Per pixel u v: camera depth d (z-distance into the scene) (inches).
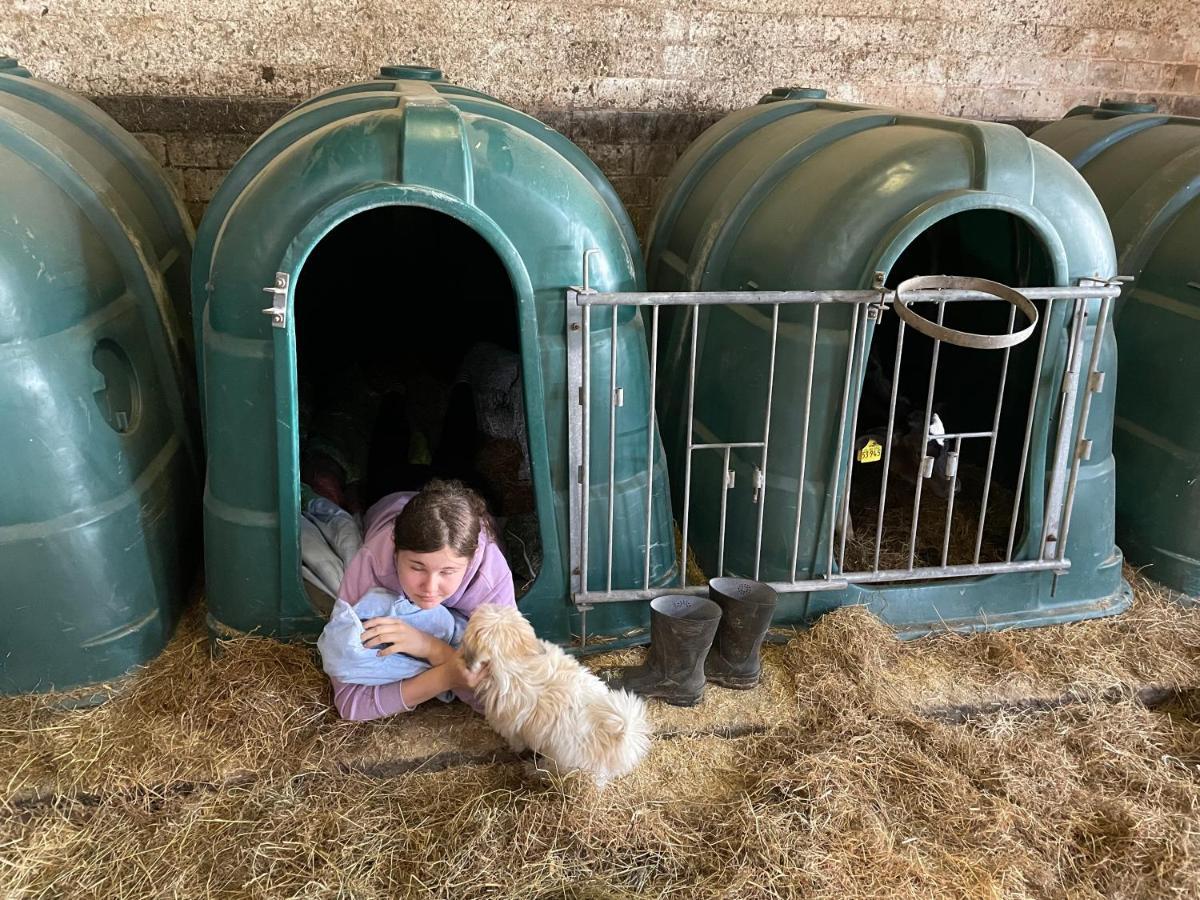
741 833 73.0
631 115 153.5
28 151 90.7
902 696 89.4
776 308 85.7
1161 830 75.6
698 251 112.7
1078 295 89.7
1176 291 109.3
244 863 69.3
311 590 92.8
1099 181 126.1
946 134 93.4
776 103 132.8
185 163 141.1
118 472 85.6
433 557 72.6
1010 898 69.6
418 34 142.6
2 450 77.2
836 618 95.3
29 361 77.8
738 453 99.7
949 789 78.6
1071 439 97.3
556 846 70.9
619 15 147.8
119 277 95.3
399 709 80.1
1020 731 87.0
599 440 90.1
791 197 100.0
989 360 121.6
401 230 146.6
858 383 90.2
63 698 83.4
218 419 84.7
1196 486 105.9
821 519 94.7
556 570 91.4
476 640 75.4
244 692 82.4
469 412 127.4
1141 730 87.6
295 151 82.3
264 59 138.7
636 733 74.5
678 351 115.3
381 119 82.0
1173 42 170.7
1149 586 110.3
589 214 85.7
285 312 78.5
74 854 70.4
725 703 87.7
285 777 76.2
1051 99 170.7
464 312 153.6
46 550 80.0
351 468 115.3
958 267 122.0
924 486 125.9
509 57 146.5
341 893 66.9
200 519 105.8
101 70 134.6
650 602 90.7
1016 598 101.7
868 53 159.8
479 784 77.1
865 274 88.3
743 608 85.8
